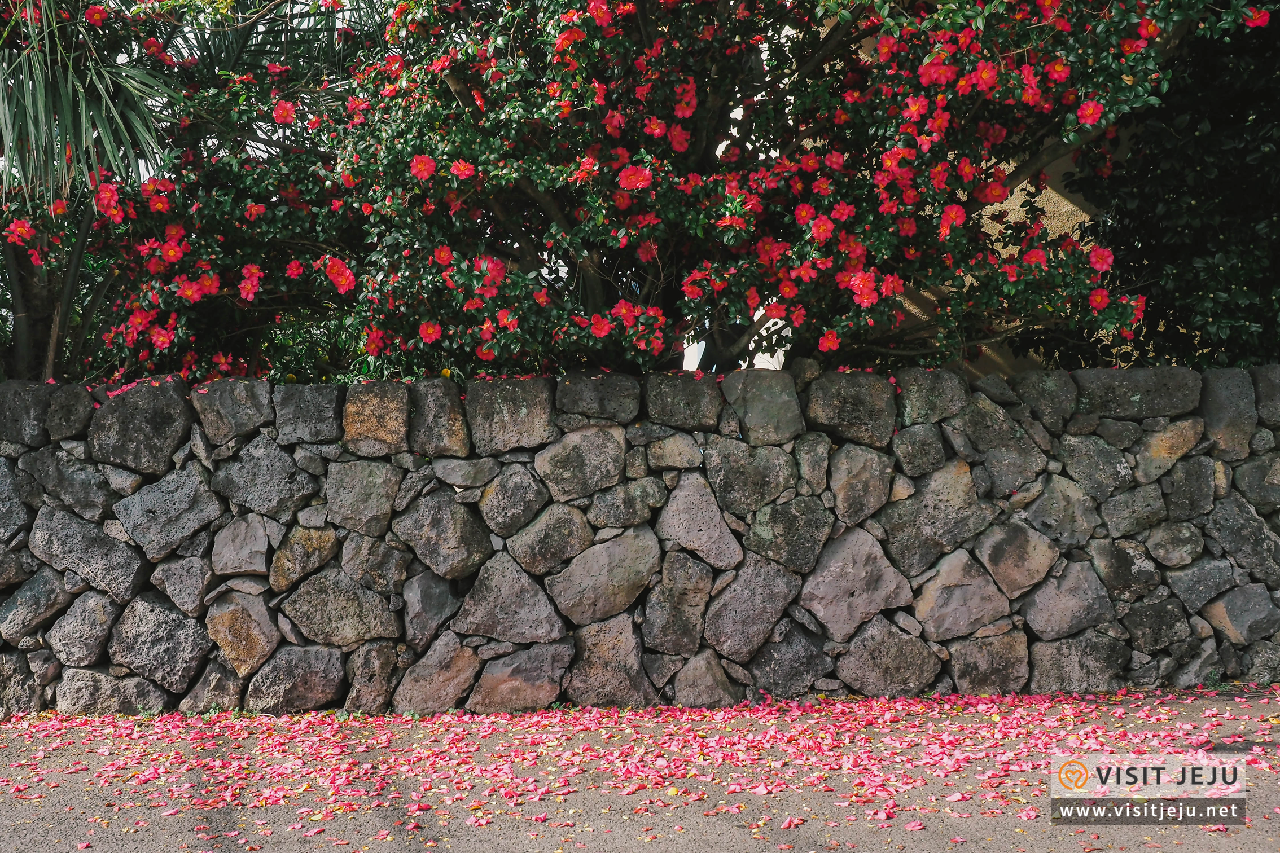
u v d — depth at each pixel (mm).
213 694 4129
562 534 4188
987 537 4344
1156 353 4938
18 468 4145
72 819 3002
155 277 4273
